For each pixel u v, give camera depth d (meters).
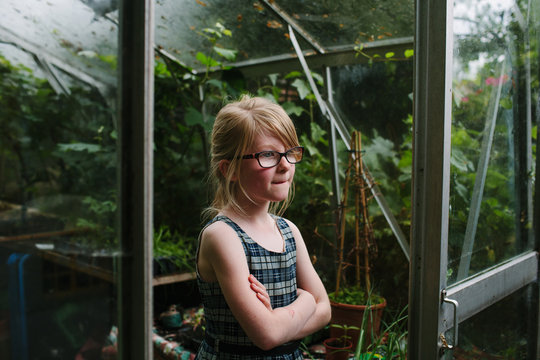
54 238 0.65
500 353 1.58
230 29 2.59
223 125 1.08
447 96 1.14
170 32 2.69
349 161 2.57
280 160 1.05
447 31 1.13
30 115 0.64
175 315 2.51
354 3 2.08
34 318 0.64
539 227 1.90
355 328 2.06
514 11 1.64
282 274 1.08
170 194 3.32
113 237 0.67
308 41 2.49
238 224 1.07
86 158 0.67
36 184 0.64
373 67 2.48
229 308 1.04
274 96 2.95
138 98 0.67
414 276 1.20
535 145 1.91
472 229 1.40
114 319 0.68
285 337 0.99
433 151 1.16
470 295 1.33
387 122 2.53
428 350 1.18
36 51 0.64
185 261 2.74
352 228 2.67
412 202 1.20
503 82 1.59
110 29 0.67
